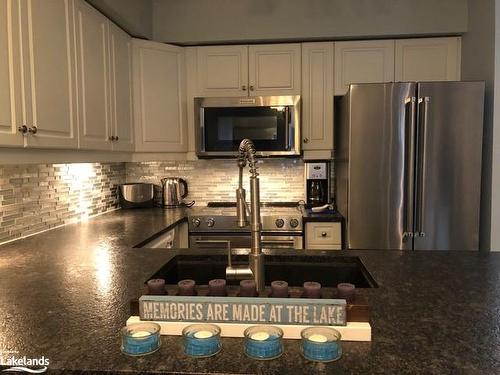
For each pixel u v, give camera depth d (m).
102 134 2.42
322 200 3.37
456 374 0.77
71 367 0.81
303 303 0.92
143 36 2.96
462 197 2.65
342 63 3.08
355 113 2.68
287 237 2.90
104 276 1.40
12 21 1.57
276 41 3.12
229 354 0.85
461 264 1.55
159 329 0.91
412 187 2.65
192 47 3.17
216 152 3.05
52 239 2.07
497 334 0.93
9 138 1.55
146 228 2.41
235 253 1.71
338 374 0.77
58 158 1.99
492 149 2.62
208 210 3.19
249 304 0.93
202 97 3.09
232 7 3.06
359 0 2.98
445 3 2.91
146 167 3.53
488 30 2.62
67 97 2.00
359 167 2.69
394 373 0.77
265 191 3.45
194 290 1.06
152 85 3.01
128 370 0.79
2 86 1.51
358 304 0.94
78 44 2.12
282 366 0.80
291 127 2.99
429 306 1.11
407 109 2.64
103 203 3.08
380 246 2.70
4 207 1.98
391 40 3.04
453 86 2.62
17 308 1.10
